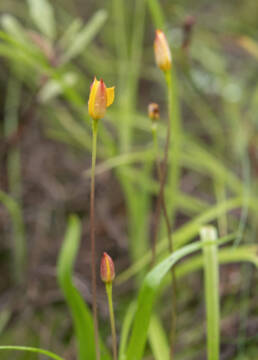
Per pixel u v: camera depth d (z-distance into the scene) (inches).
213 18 43.6
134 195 28.3
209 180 36.7
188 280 28.5
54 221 32.9
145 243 29.0
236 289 27.0
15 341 26.3
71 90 25.1
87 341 20.7
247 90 40.0
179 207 33.4
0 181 34.3
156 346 23.4
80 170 36.6
